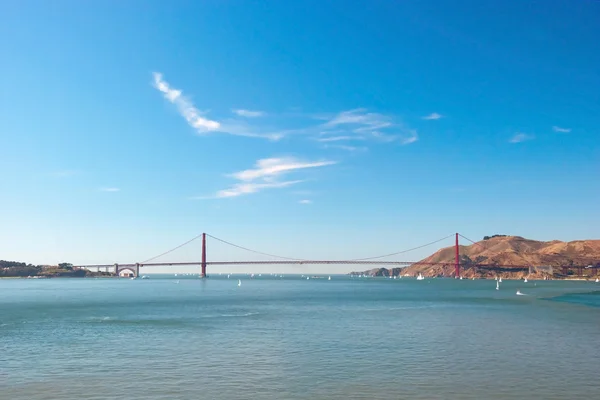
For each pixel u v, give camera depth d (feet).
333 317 225.56
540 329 178.29
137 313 249.34
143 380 101.30
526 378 101.35
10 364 117.19
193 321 208.23
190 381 100.37
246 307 292.81
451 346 139.95
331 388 94.73
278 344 144.25
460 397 88.84
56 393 92.32
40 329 181.68
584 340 150.61
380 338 155.94
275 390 93.61
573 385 96.12
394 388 94.53
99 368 112.47
